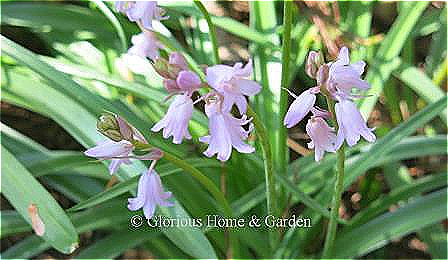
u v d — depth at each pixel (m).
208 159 0.38
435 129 0.47
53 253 0.45
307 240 0.40
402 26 0.42
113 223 0.38
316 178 0.39
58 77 0.34
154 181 0.27
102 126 0.25
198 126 0.41
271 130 0.41
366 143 0.39
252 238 0.38
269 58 0.42
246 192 0.41
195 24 0.46
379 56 0.42
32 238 0.38
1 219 0.38
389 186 0.44
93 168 0.39
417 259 0.44
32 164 0.38
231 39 0.52
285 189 0.39
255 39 0.42
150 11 0.28
